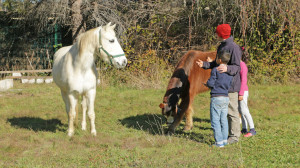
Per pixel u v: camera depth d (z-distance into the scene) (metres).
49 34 16.02
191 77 5.59
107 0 12.91
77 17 13.23
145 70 12.70
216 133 4.64
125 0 13.39
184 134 5.64
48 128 6.31
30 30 15.81
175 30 13.70
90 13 12.95
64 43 16.25
